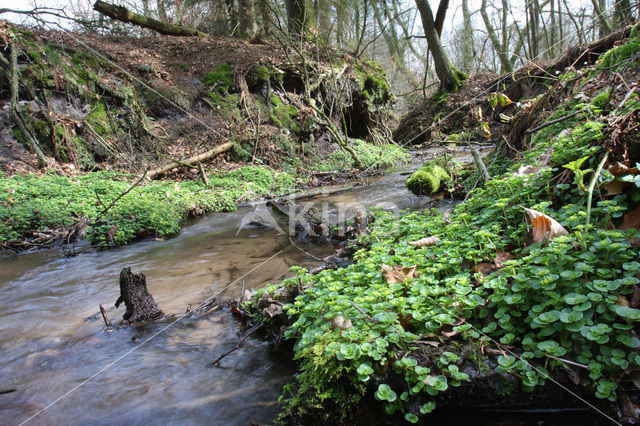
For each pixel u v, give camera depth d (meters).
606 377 2.08
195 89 14.36
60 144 10.61
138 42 16.06
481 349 2.35
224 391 2.69
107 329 3.68
